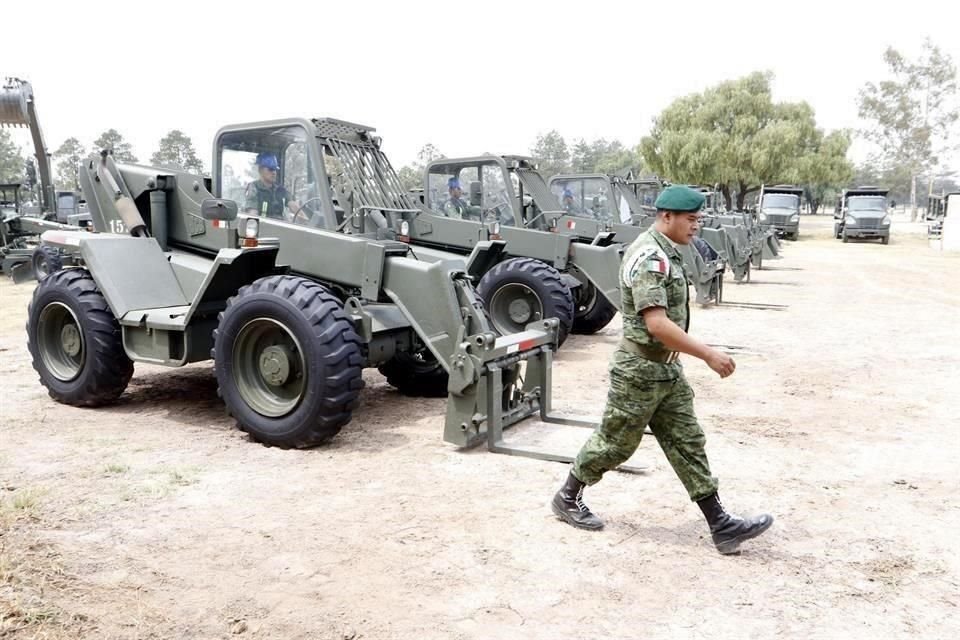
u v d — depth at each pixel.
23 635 2.66
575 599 3.06
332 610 2.94
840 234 33.56
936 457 4.96
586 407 6.10
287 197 5.86
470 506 4.00
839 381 7.16
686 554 3.48
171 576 3.18
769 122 40.34
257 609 2.94
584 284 10.07
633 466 4.61
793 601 3.07
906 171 64.62
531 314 8.40
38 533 3.55
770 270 19.61
